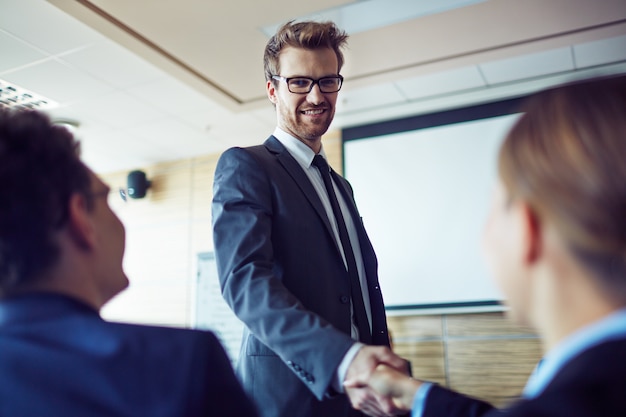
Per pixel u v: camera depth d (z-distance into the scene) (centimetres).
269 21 342
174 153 604
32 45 362
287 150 159
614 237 45
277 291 121
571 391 42
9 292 66
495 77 441
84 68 397
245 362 141
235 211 137
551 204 48
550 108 51
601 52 403
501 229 55
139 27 345
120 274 80
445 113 500
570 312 48
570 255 48
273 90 174
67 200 70
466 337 474
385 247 504
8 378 59
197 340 67
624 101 48
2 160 66
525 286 54
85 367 60
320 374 107
